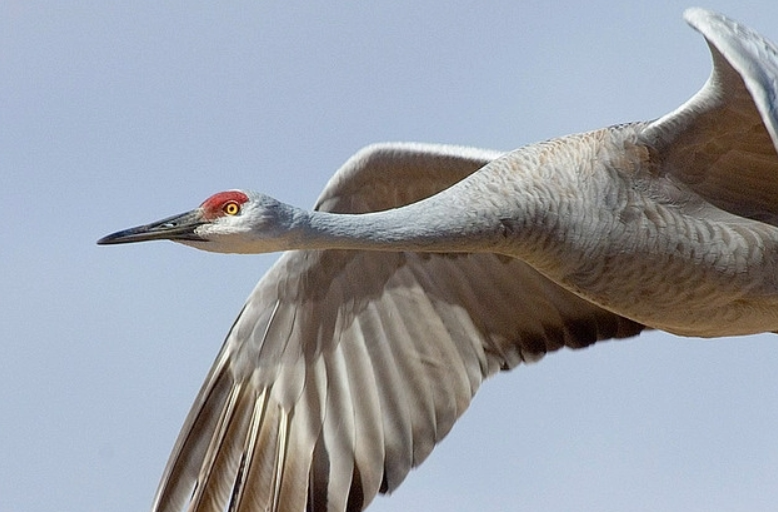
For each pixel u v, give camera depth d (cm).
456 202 1592
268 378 1750
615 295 1605
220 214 1616
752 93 1442
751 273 1586
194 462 1752
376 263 1741
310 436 1745
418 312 1752
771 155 1568
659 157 1586
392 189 1702
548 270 1612
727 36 1471
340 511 1734
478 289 1742
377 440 1744
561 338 1742
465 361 1750
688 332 1633
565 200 1585
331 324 1752
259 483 1747
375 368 1752
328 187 1688
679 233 1582
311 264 1733
